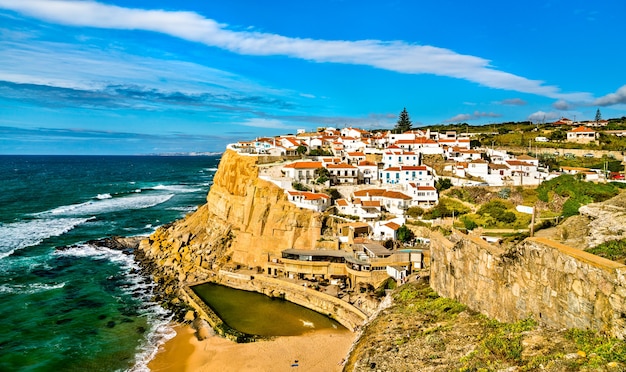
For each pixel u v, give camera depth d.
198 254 91.69
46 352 55.00
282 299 72.25
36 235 113.25
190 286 78.38
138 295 75.12
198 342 57.59
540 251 23.17
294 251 80.00
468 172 105.44
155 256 96.25
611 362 16.94
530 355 20.42
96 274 85.56
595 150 121.69
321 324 62.91
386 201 95.88
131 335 60.16
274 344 56.12
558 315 21.78
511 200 87.94
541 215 76.81
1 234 113.12
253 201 94.44
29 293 74.31
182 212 150.75
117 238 109.94
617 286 18.23
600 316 19.11
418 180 105.31
